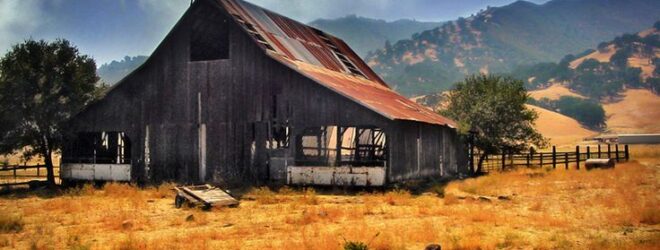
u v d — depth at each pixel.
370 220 18.55
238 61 31.14
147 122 32.62
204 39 31.94
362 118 28.09
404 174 29.33
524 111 45.47
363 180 27.66
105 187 29.72
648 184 27.72
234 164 30.72
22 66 31.75
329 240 14.11
